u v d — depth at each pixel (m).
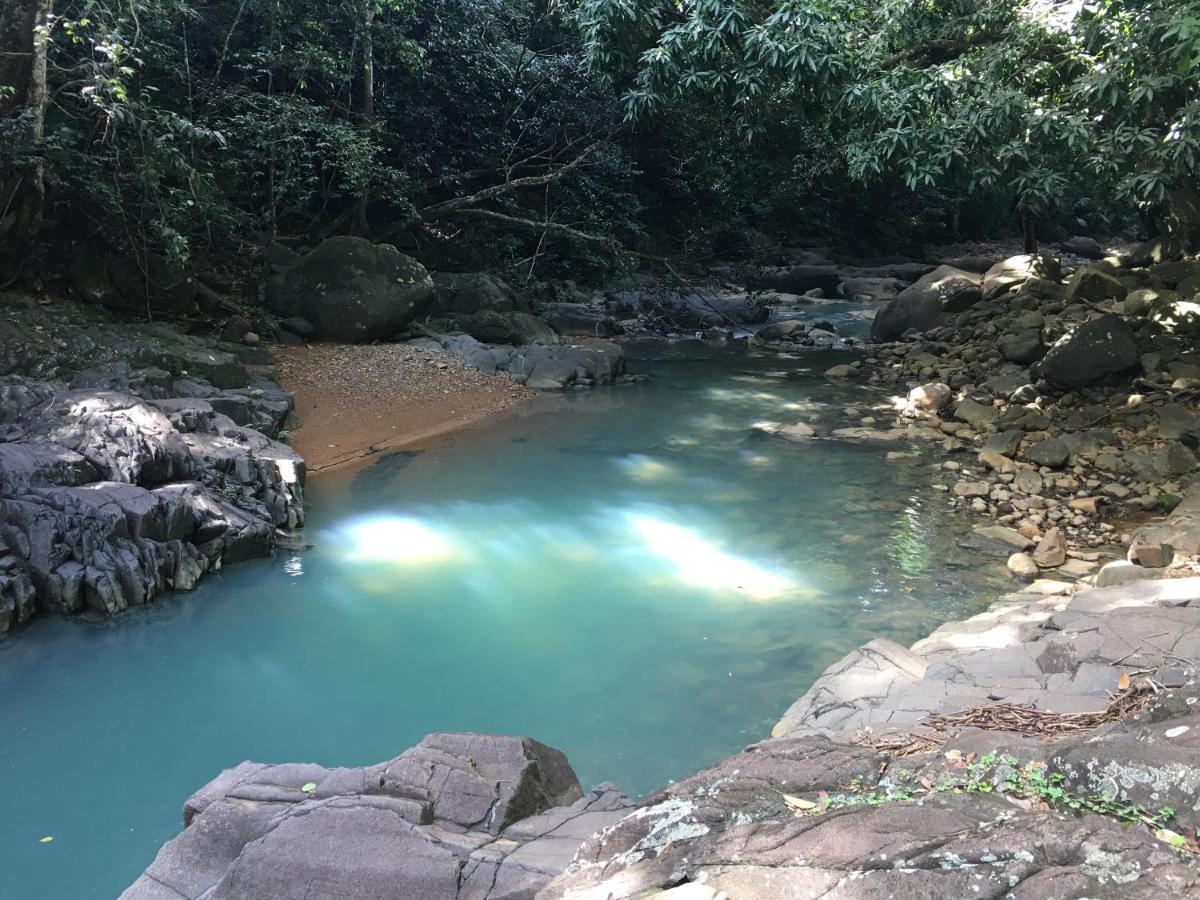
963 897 2.05
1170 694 3.29
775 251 29.64
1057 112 11.20
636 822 2.86
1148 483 9.04
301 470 8.98
